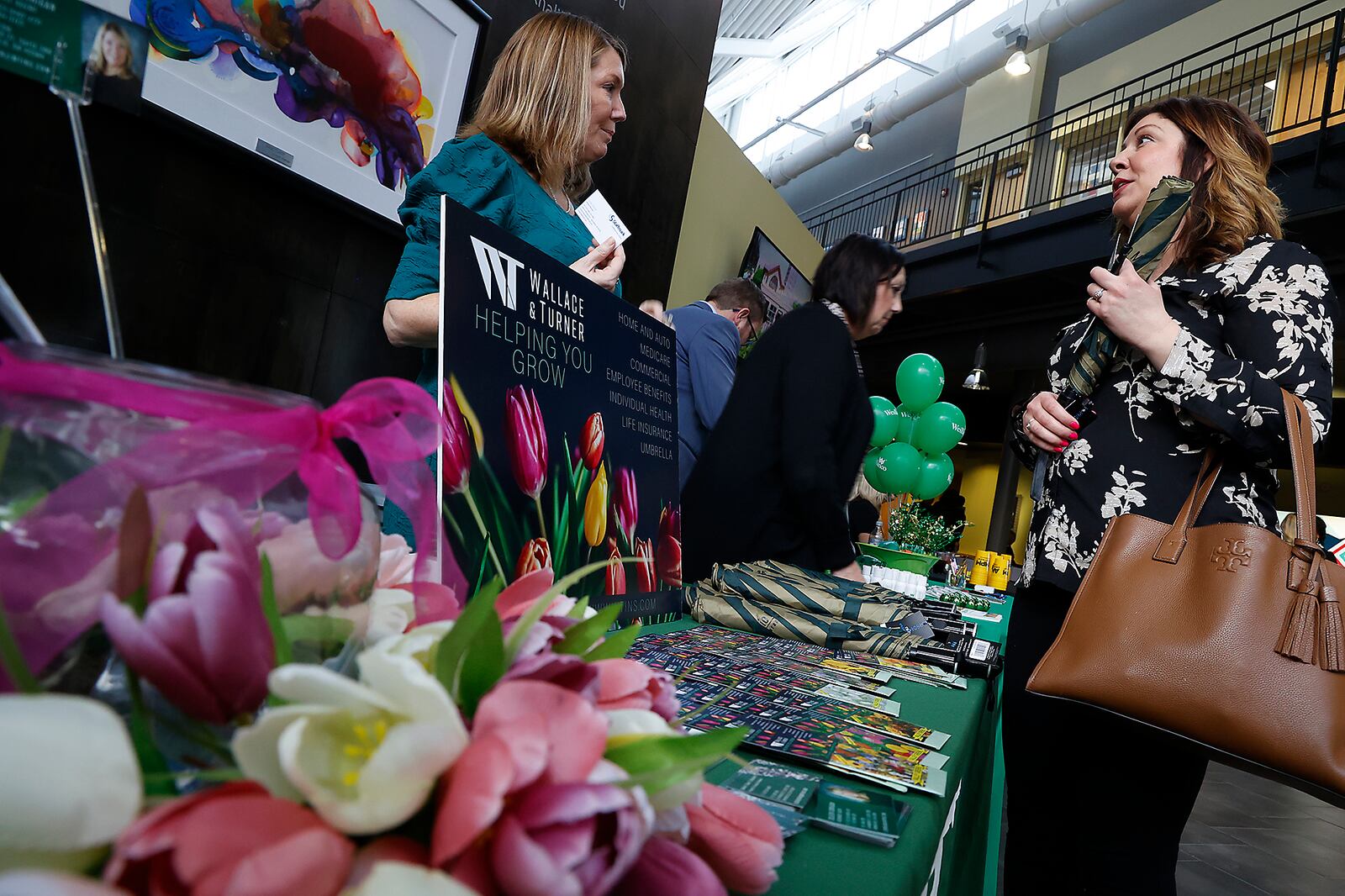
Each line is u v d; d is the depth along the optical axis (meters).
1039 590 1.10
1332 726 0.74
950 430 3.99
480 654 0.21
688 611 1.15
